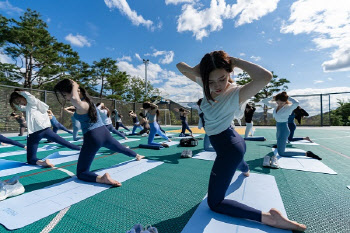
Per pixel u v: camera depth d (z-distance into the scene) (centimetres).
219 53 129
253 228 149
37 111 356
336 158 391
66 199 203
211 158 403
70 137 842
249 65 126
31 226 152
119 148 307
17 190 215
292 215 169
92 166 346
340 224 154
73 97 227
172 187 241
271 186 233
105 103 1477
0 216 166
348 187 231
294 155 394
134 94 3244
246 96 140
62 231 146
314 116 1351
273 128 1327
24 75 2175
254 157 408
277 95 392
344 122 1477
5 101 1048
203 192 225
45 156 440
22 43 2062
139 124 930
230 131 162
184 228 150
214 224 155
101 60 2580
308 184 245
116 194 218
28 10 2158
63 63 2400
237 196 204
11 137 812
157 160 388
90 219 164
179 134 952
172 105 1950
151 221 162
